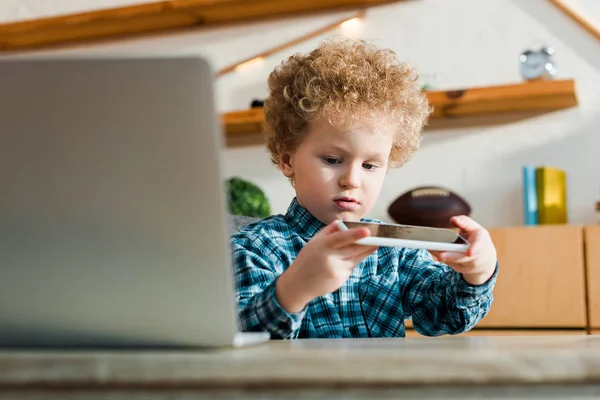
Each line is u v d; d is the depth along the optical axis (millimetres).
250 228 1195
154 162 476
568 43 2338
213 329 512
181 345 521
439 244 738
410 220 2162
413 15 2471
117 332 519
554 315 1976
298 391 387
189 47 2660
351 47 1313
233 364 389
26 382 400
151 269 497
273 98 1292
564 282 1977
